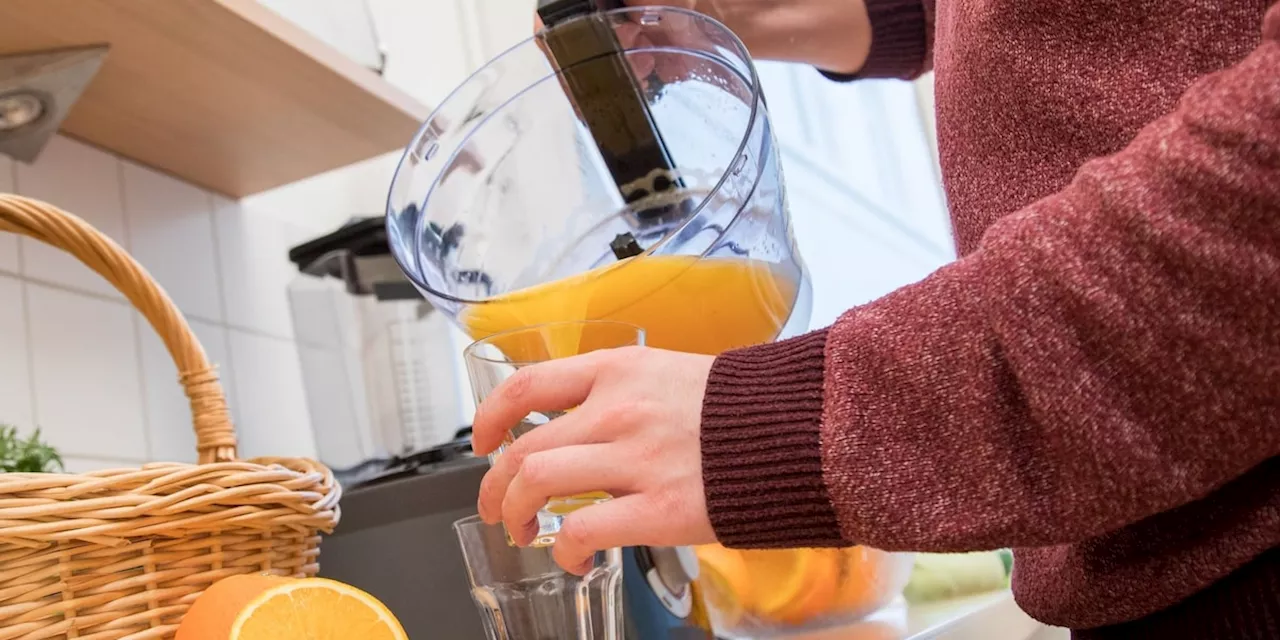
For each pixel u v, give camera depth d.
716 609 0.78
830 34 0.88
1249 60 0.36
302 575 0.67
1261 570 0.42
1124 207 0.36
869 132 2.52
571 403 0.47
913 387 0.40
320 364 1.15
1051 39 0.48
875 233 2.25
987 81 0.50
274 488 0.62
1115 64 0.46
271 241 1.25
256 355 1.18
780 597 0.77
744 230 0.63
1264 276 0.33
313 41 0.91
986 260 0.40
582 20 0.71
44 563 0.53
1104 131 0.46
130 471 0.56
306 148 1.10
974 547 0.39
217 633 0.51
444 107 0.74
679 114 0.75
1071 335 0.37
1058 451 0.37
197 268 1.12
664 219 0.71
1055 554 0.50
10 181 0.92
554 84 0.76
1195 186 0.34
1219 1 0.44
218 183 1.16
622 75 0.72
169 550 0.58
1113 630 0.49
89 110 0.95
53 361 0.92
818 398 0.41
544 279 0.72
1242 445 0.35
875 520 0.39
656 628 0.72
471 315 0.62
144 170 1.08
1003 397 0.39
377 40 1.17
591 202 0.75
